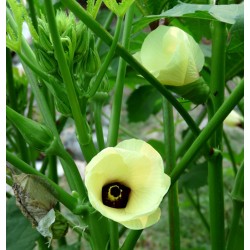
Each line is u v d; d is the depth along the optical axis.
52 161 0.44
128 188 0.25
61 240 0.46
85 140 0.28
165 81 0.29
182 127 1.02
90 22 0.26
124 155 0.24
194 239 1.04
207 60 0.48
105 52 0.49
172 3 0.34
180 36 0.28
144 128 1.27
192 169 0.58
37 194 0.27
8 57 0.45
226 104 0.27
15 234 0.37
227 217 0.91
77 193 0.29
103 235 0.29
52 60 0.27
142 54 0.29
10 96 0.46
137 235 0.28
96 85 0.28
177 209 0.36
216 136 0.33
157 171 0.24
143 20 0.32
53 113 0.43
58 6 0.50
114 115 0.32
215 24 0.33
